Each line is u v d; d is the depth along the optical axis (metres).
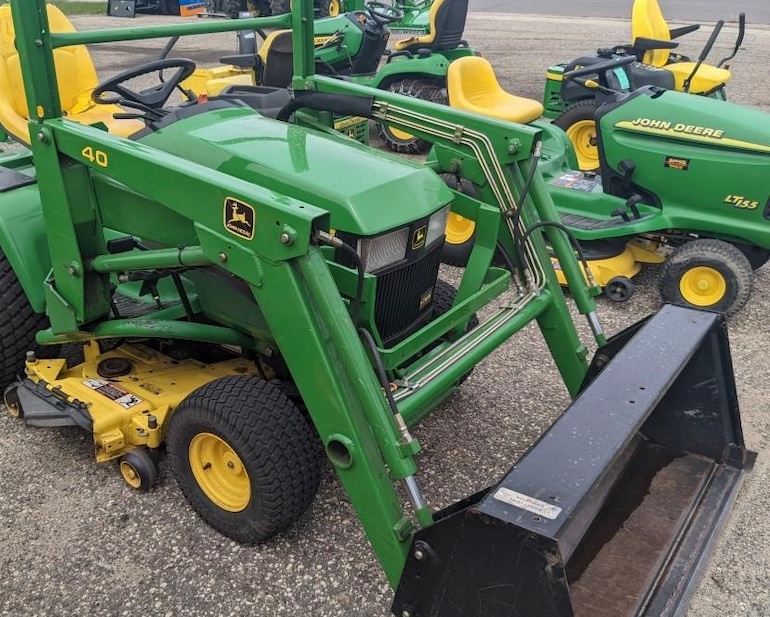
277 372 2.69
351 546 2.34
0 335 2.81
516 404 3.13
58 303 2.54
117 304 2.85
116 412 2.48
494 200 2.72
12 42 3.72
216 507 2.31
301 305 1.86
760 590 2.21
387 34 7.63
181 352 2.90
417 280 2.43
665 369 2.03
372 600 2.15
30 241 2.71
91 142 2.17
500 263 3.16
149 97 2.69
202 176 1.96
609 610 1.83
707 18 15.75
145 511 2.47
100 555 2.28
